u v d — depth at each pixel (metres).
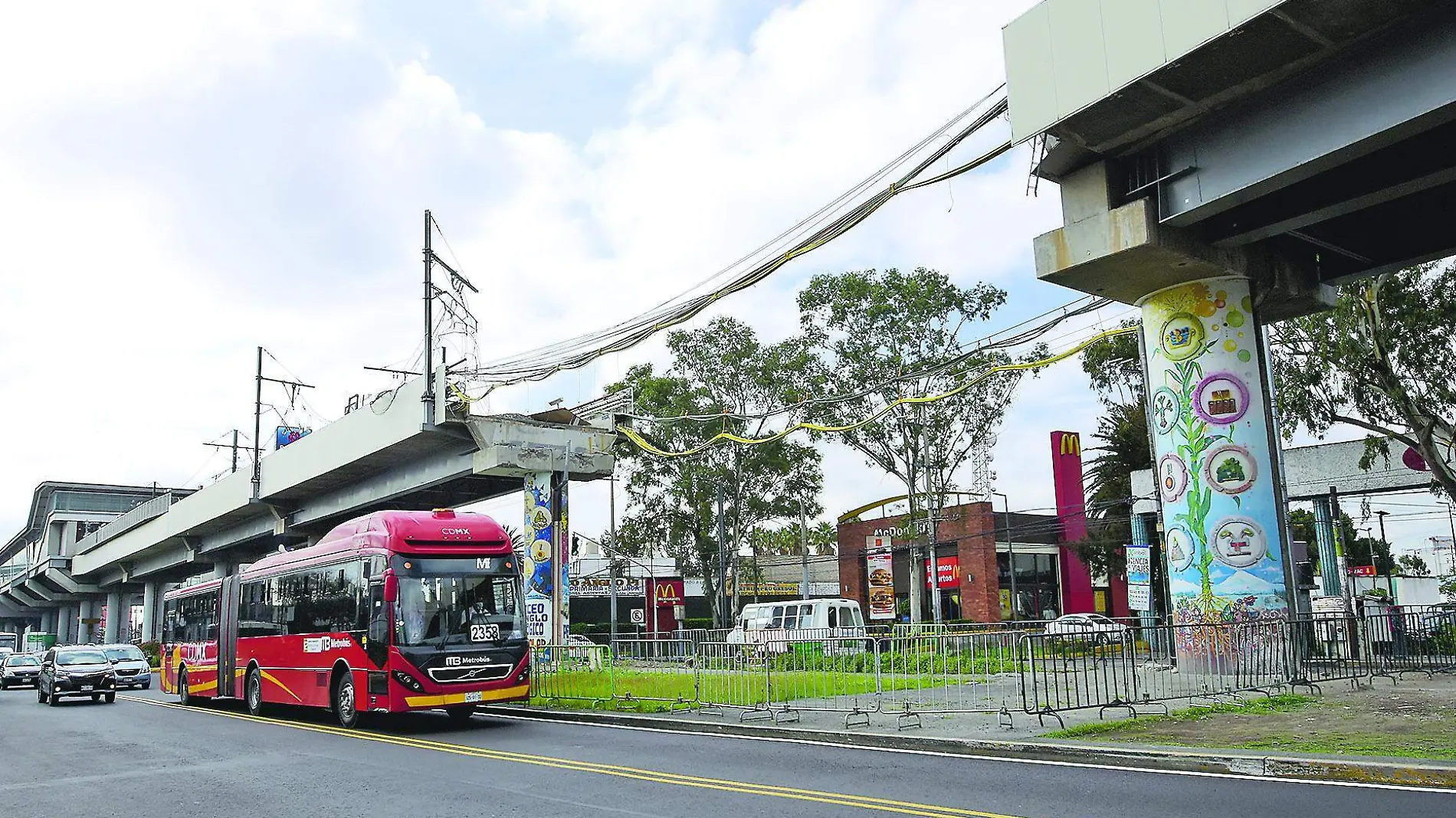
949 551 48.97
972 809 8.05
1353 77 14.12
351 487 39.69
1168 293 18.88
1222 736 11.19
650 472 45.59
